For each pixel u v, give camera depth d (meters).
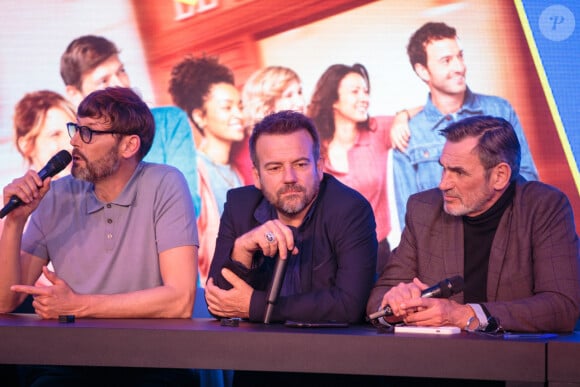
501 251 4.33
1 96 6.99
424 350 3.05
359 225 4.34
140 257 4.66
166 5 7.11
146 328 3.22
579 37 7.16
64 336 3.23
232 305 3.93
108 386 4.20
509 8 7.17
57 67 7.05
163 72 7.12
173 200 4.69
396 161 7.16
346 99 7.15
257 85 7.14
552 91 7.16
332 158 7.17
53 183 4.85
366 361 3.09
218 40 7.14
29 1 7.02
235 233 4.55
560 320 3.94
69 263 4.67
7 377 4.16
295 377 3.98
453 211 4.36
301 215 4.39
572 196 7.12
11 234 4.49
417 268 4.59
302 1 7.14
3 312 4.50
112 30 7.09
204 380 5.15
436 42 7.14
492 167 4.30
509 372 2.99
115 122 4.61
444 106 7.16
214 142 7.14
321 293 4.07
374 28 7.16
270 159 4.21
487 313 3.74
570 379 2.94
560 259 4.16
